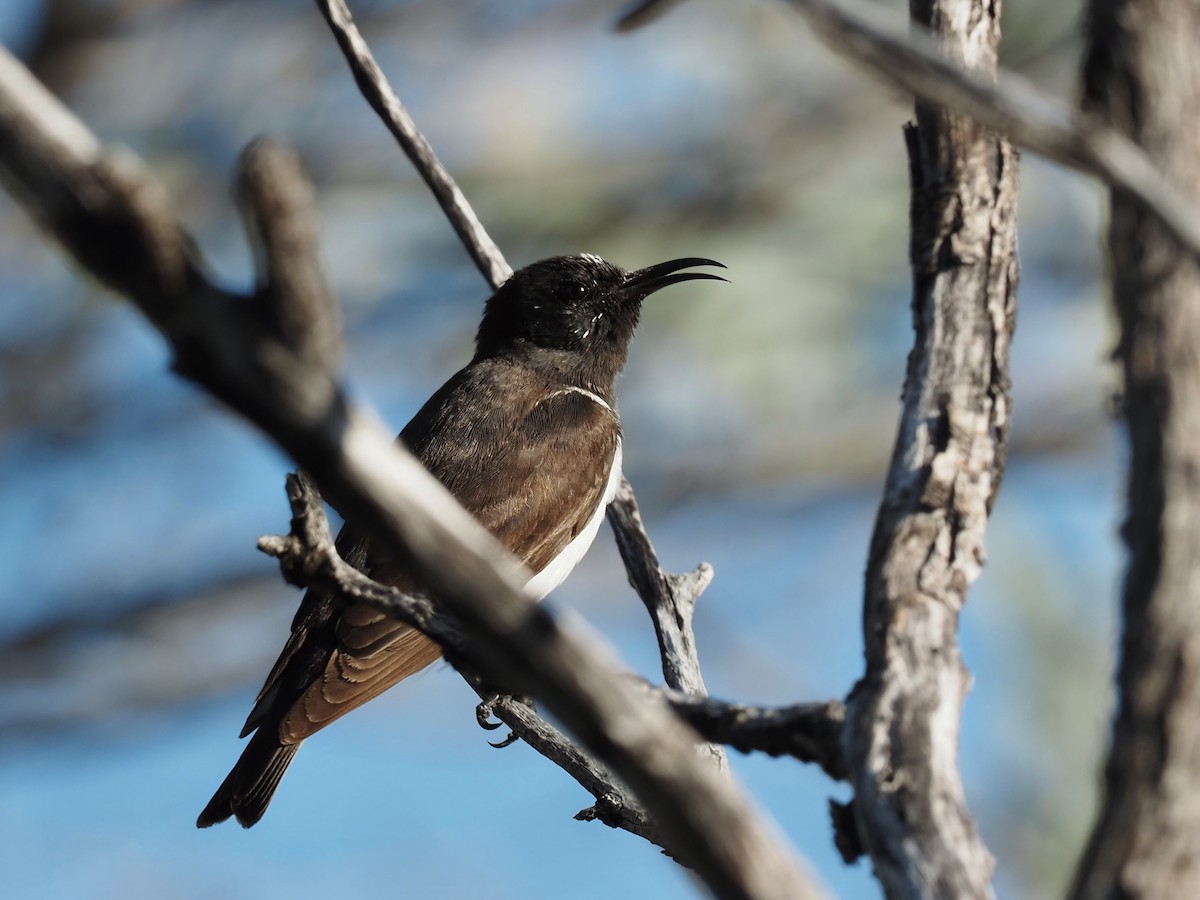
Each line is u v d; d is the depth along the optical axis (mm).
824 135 17016
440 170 9039
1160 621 3510
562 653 3281
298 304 2881
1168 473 3574
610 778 7551
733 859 3340
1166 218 3465
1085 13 3863
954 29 5352
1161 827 3420
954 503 4645
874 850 3969
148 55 17578
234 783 9219
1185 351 3633
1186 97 3729
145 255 2822
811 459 18047
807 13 3664
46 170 2793
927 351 4992
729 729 4422
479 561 3193
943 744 4117
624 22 4535
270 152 2814
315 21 17625
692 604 8125
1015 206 5199
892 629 4375
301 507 4473
